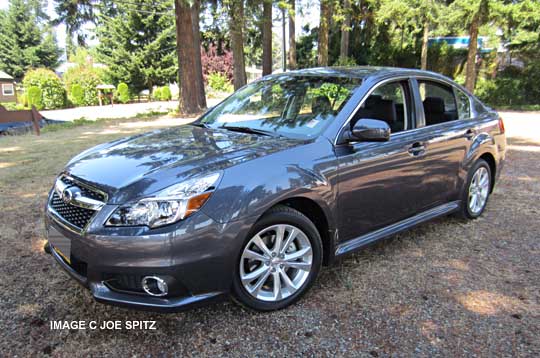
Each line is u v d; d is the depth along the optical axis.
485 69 22.42
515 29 19.42
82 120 14.66
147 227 2.27
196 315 2.73
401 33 25.20
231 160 2.62
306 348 2.41
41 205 4.88
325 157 2.90
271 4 16.16
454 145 3.96
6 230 4.11
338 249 3.10
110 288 2.39
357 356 2.35
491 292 3.04
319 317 2.72
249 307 2.68
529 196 5.38
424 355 2.37
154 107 25.20
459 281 3.20
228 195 2.43
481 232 4.18
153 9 34.78
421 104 3.76
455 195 4.16
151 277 2.29
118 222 2.30
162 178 2.43
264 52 20.78
